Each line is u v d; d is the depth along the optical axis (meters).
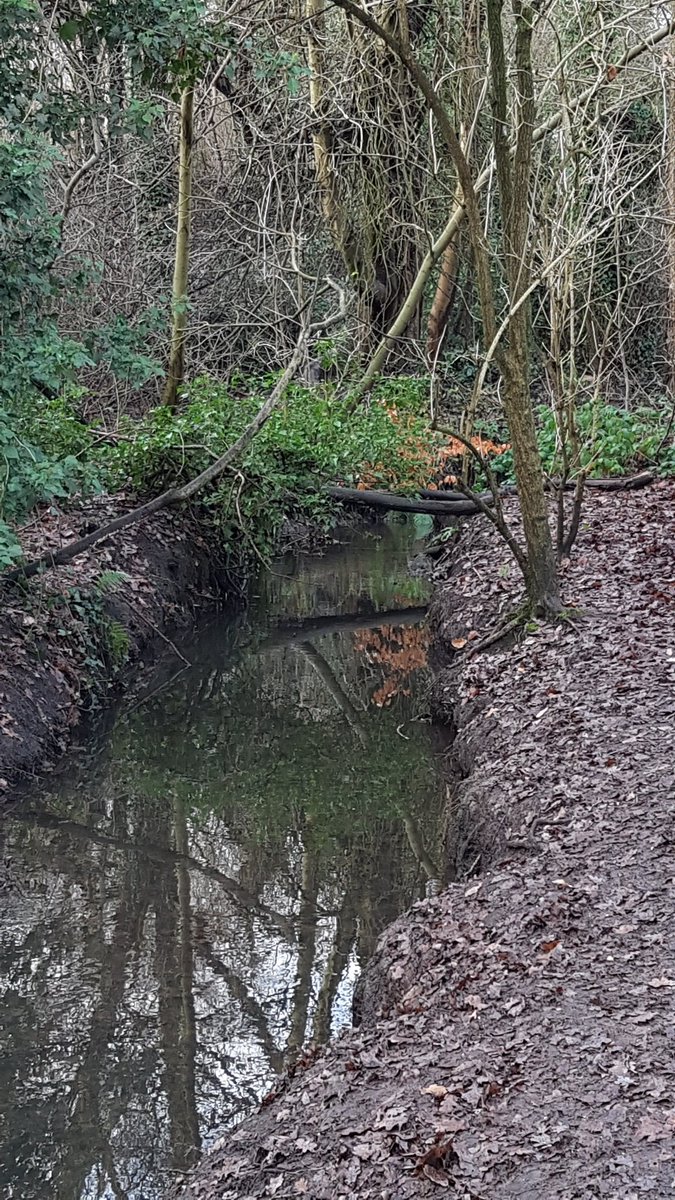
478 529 15.07
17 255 8.91
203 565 14.82
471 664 10.22
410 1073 4.34
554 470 13.65
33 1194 4.70
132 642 12.15
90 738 10.44
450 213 17.22
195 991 6.27
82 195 16.58
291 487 14.71
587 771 7.13
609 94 12.57
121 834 8.66
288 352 14.77
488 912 5.63
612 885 5.61
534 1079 4.13
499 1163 3.71
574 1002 4.62
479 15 10.39
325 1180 3.83
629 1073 4.09
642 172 17.48
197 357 17.16
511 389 9.47
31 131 9.46
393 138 16.77
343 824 8.84
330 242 18.31
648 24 15.42
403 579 17.28
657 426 16.64
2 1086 5.41
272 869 8.00
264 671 13.07
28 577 10.87
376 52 15.70
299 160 17.14
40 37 9.61
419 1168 3.72
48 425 11.78
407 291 19.17
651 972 4.79
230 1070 5.48
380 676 12.75
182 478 14.13
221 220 17.61
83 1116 5.18
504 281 15.23
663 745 7.27
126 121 9.87
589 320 14.48
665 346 20.19
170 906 7.39
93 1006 6.12
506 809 7.03
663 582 10.83
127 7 9.51
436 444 15.04
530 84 8.50
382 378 16.25
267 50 12.43
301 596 16.42
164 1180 4.71
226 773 9.99
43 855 8.24
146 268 17.09
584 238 9.27
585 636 9.56
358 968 6.48
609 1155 3.68
